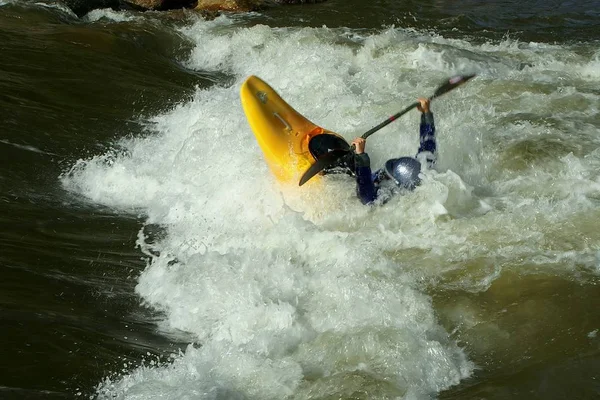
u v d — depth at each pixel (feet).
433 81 84.02
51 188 61.41
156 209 59.93
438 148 61.93
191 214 58.39
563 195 55.83
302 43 102.17
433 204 53.52
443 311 43.62
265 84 64.23
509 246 49.21
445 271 47.26
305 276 46.88
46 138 70.13
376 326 41.50
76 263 49.57
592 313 42.60
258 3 132.87
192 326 43.45
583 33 108.99
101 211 59.00
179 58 103.60
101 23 111.75
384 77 86.79
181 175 64.49
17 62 86.63
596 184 57.06
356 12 128.98
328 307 43.83
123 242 53.88
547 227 50.85
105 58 94.07
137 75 91.35
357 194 53.83
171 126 77.00
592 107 73.72
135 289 47.44
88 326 42.22
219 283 46.44
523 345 40.55
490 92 78.64
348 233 51.65
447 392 37.17
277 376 38.09
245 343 41.11
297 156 58.39
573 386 37.04
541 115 71.61
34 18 106.01
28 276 46.52
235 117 72.90
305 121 61.67
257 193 58.85
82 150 69.41
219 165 64.28
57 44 94.38
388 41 99.55
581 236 49.70
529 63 90.79
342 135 68.13
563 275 46.03
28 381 36.83
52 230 53.72
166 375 38.40
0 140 67.21
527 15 120.67
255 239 52.80
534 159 61.62
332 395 36.68
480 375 38.47
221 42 106.11
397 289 45.01
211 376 38.32
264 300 44.45
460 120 70.54
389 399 36.37
